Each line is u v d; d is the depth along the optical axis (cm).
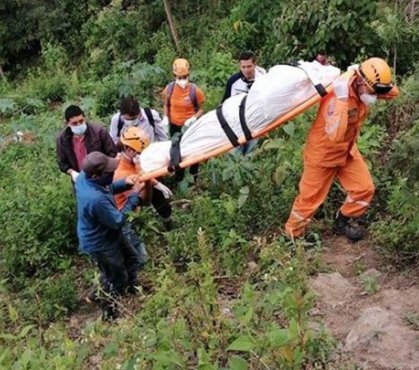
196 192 765
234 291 567
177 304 429
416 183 551
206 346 412
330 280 548
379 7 983
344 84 553
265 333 392
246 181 696
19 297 670
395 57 927
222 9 1497
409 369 407
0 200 802
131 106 688
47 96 1459
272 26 1099
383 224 606
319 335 429
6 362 417
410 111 781
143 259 625
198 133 611
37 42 1730
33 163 965
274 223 667
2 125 1223
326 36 891
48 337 513
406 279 543
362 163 607
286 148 727
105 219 559
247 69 723
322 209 669
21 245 716
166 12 1454
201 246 458
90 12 1661
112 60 1534
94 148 671
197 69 1276
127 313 502
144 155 628
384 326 446
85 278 685
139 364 389
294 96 573
